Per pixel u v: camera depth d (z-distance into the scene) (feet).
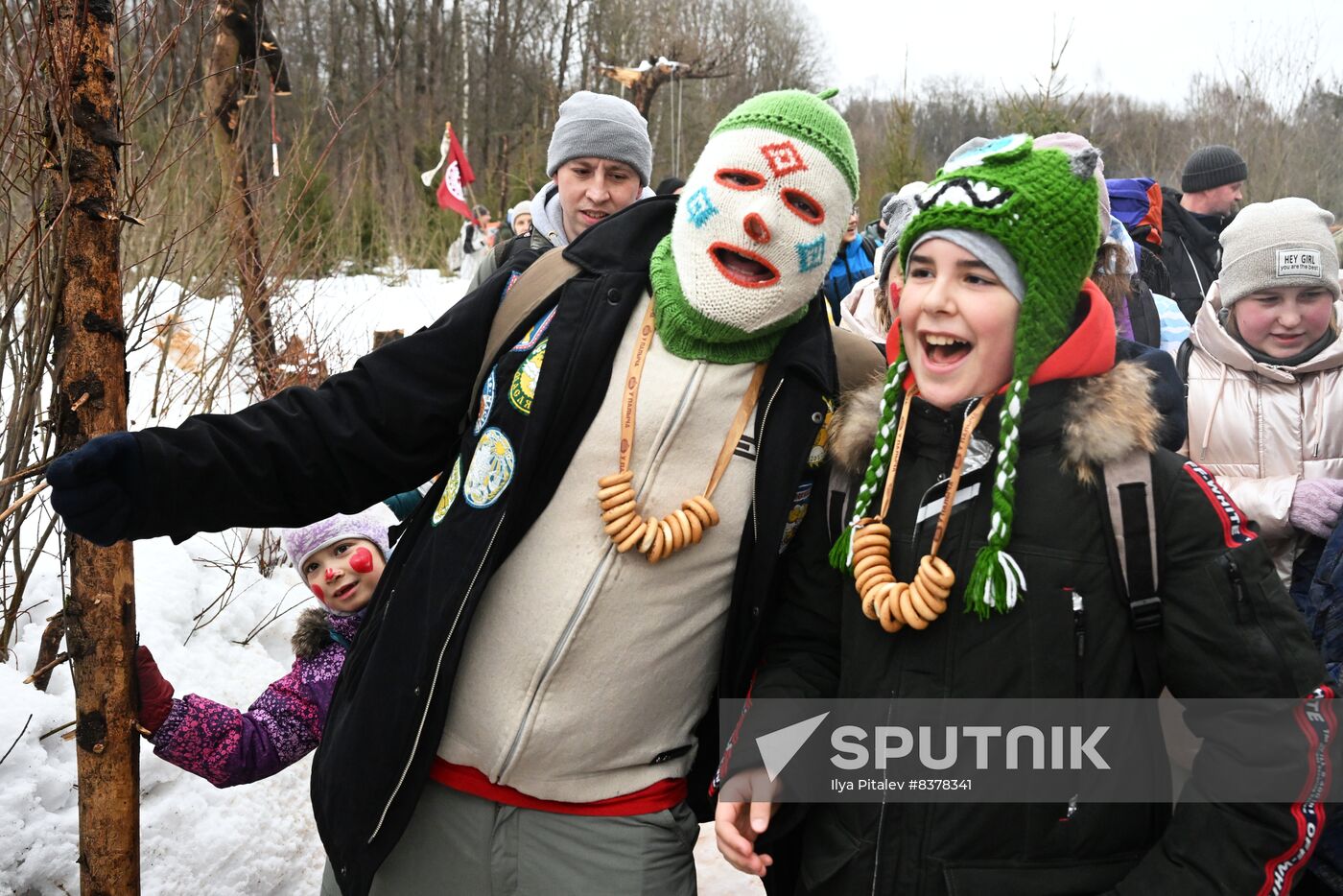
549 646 5.74
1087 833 5.05
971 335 5.17
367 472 6.14
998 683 5.03
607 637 5.78
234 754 7.09
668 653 5.92
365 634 6.36
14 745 7.58
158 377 13.61
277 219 16.69
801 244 5.63
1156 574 4.98
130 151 10.44
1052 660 4.96
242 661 10.71
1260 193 43.32
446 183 43.19
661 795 6.11
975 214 5.04
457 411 6.31
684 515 5.68
